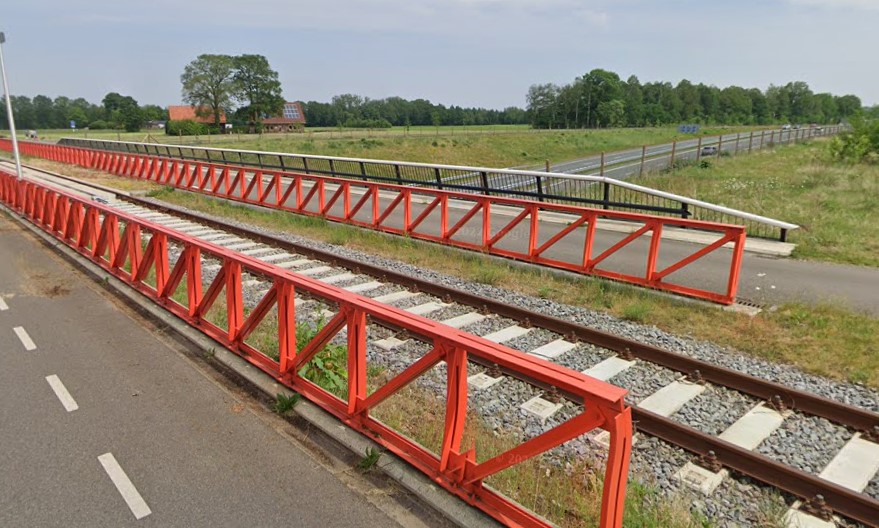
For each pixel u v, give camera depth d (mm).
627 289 9344
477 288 9844
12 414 5480
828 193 19797
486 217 12031
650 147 68750
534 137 72688
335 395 5730
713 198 18594
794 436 5250
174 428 5258
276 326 7730
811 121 170625
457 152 59812
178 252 12258
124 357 6809
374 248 12828
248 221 16391
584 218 10305
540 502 4215
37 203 14773
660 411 5648
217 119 92875
